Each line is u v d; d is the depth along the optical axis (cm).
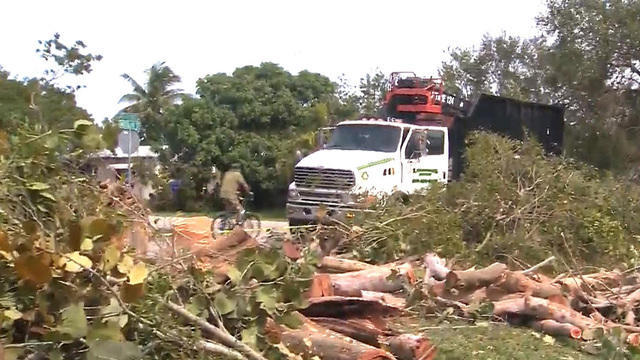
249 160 3319
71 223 385
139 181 764
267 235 712
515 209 1048
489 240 973
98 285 382
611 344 588
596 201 1081
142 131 3397
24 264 354
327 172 1498
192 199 1427
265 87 3547
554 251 939
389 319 636
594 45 3117
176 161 3300
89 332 355
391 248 850
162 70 3475
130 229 512
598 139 3206
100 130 491
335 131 1695
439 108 1927
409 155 1630
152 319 392
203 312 426
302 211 1508
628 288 773
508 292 690
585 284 746
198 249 559
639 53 3061
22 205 425
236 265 453
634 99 3206
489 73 4434
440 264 714
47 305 368
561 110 2208
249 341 424
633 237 1041
